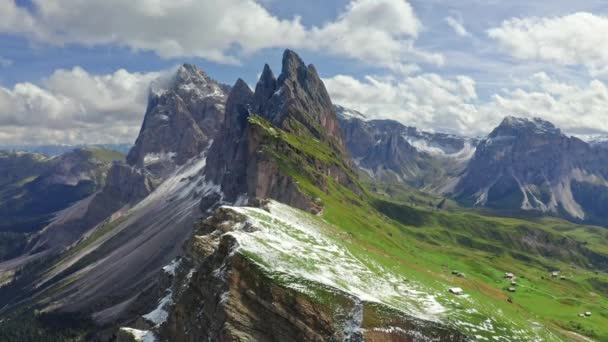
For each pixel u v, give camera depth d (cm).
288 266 8669
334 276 9138
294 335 7612
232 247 8794
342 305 7931
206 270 9006
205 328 8200
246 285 8044
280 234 10769
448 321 8594
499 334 8844
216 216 11750
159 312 12119
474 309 9944
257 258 8475
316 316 7681
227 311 7750
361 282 9500
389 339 7619
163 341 9500
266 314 7788
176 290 11775
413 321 7988
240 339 7494
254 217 11344
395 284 10519
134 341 10188
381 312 7938
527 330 9825
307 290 8000
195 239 11144
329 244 11494
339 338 7506
